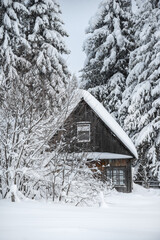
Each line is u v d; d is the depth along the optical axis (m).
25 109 11.02
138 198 15.93
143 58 25.33
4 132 10.88
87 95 22.77
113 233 4.71
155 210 8.20
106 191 16.30
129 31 33.31
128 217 6.51
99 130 22.78
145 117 24.20
